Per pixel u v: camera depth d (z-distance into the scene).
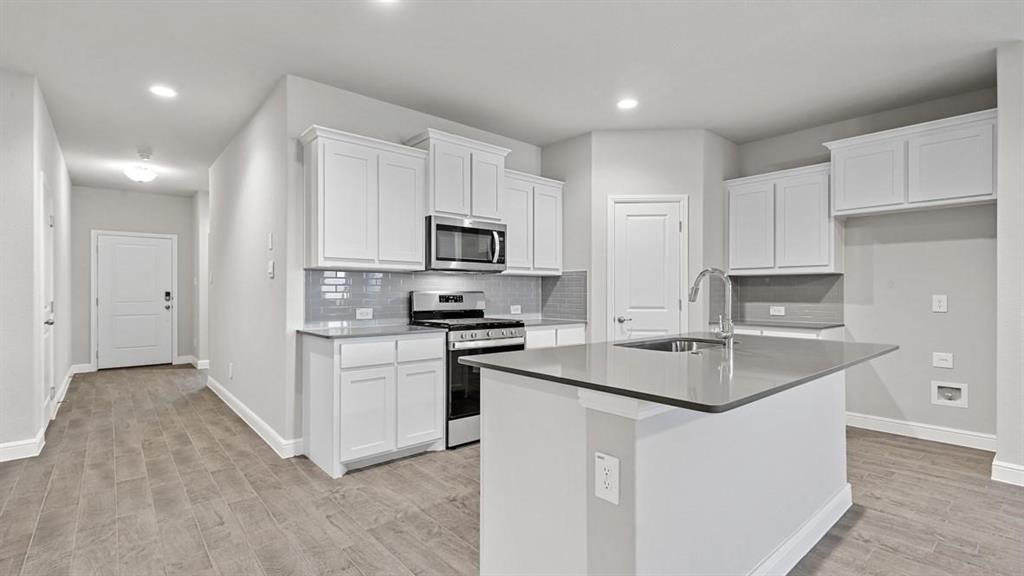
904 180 3.53
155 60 3.15
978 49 3.01
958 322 3.59
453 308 4.14
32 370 3.28
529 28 2.80
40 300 3.49
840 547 2.19
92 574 1.96
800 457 2.17
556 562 1.58
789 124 4.32
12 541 2.20
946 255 3.64
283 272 3.36
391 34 2.86
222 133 4.51
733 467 1.74
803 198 4.12
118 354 6.93
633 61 3.19
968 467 3.13
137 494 2.69
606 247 4.50
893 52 3.07
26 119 3.30
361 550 2.14
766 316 4.62
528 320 4.77
